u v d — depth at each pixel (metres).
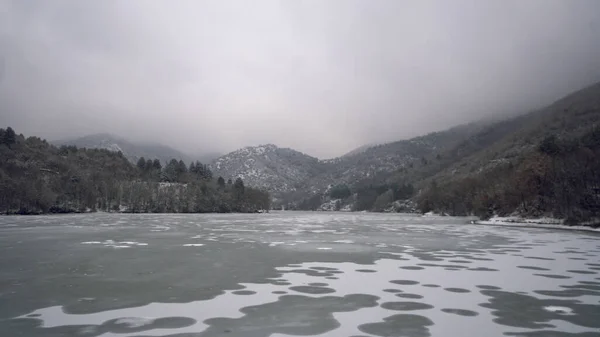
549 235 42.16
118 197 133.12
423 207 138.12
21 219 80.62
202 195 160.25
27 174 121.25
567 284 16.38
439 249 28.69
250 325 10.99
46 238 37.59
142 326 10.90
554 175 63.62
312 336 10.10
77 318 11.68
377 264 21.62
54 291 15.20
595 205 54.81
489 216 79.12
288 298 14.00
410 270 19.70
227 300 13.74
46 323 11.20
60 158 149.50
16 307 12.93
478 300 13.73
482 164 158.75
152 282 16.84
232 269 20.08
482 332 10.41
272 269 20.06
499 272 19.09
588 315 11.91
